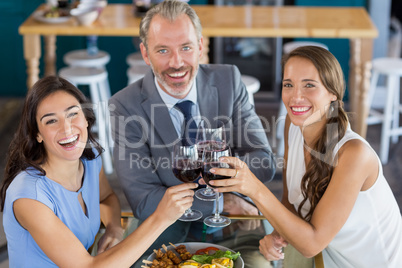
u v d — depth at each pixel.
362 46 3.88
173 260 1.64
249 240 1.78
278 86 5.36
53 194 1.69
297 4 5.12
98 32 3.79
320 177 1.76
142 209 2.05
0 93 5.47
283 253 1.71
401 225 1.89
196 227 1.86
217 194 1.91
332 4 5.09
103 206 2.02
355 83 4.15
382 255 1.82
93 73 4.05
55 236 1.61
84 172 1.85
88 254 1.62
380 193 1.78
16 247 1.69
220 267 1.55
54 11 3.98
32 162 1.69
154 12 2.02
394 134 4.20
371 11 5.04
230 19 4.02
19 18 5.19
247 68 5.37
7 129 4.75
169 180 2.18
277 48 5.23
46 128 1.65
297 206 1.97
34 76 4.08
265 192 1.67
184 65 2.05
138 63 4.34
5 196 1.74
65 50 5.22
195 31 2.05
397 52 6.45
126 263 1.60
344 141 1.73
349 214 1.70
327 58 1.71
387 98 4.04
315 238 1.67
